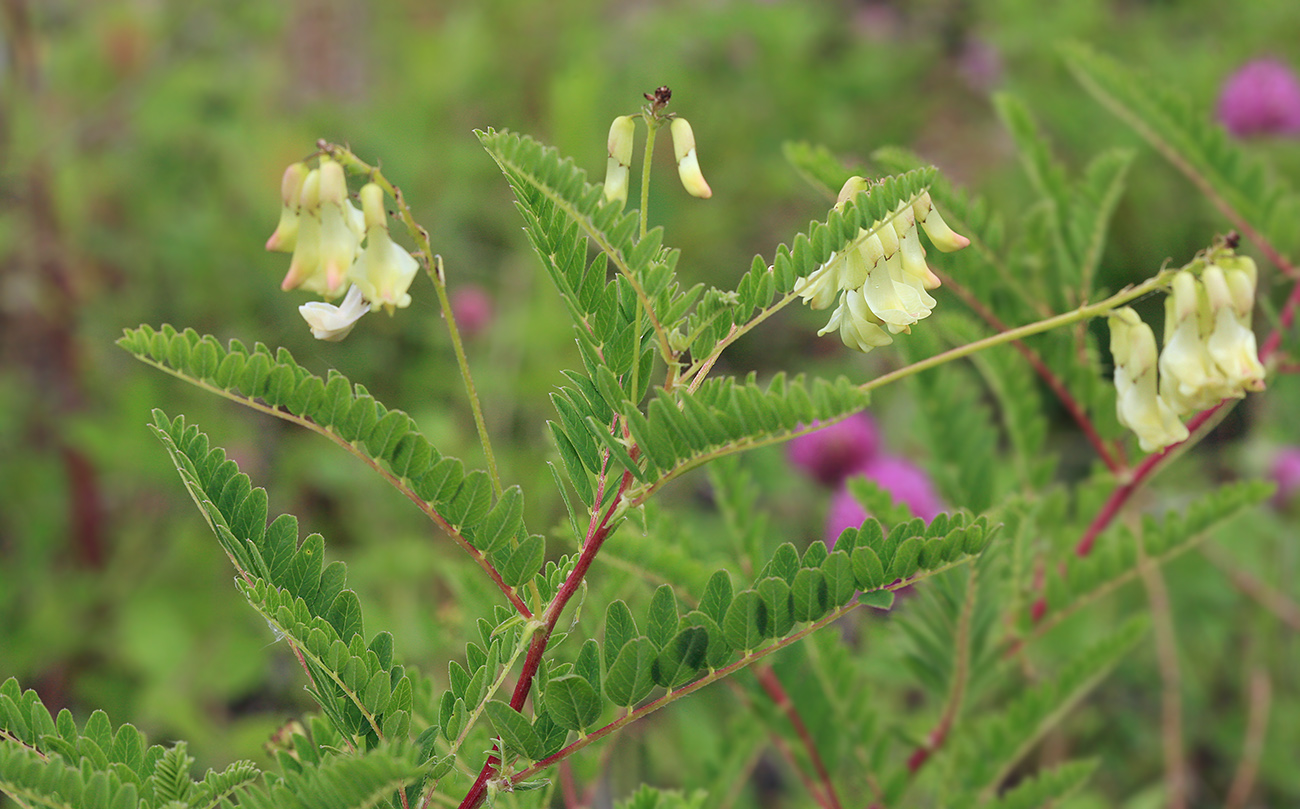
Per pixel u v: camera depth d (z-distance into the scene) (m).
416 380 0.94
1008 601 0.52
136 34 1.14
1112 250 1.05
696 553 0.51
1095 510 0.56
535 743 0.40
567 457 0.42
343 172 0.40
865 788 0.52
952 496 0.56
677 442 0.40
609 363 0.42
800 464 0.88
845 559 0.40
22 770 0.39
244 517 0.41
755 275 0.41
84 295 1.02
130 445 0.86
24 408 0.95
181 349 0.40
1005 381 0.56
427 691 0.48
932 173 0.41
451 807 0.45
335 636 0.41
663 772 0.59
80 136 1.06
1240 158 0.56
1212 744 0.83
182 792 0.41
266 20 1.18
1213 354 0.42
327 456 0.86
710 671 0.41
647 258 0.40
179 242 1.04
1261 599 0.81
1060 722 0.79
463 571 0.52
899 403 0.97
